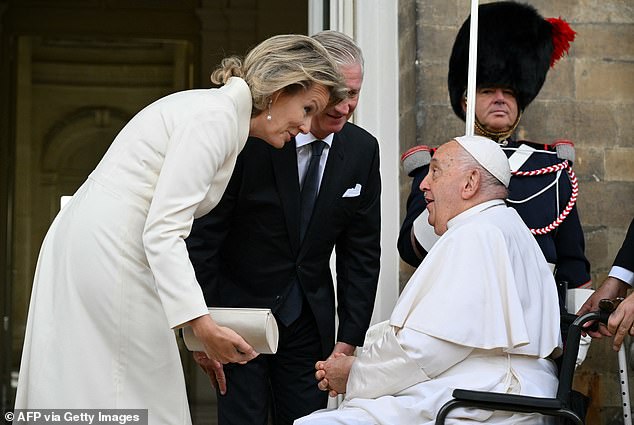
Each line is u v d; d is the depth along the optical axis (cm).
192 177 330
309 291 430
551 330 375
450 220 385
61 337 335
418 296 370
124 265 334
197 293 327
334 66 356
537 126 551
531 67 475
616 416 534
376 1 580
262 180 420
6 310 1425
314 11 604
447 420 350
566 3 556
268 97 350
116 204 337
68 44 1758
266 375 435
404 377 361
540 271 381
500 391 362
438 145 544
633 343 473
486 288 364
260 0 1331
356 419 356
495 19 480
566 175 465
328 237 429
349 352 437
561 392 356
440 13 548
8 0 1459
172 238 326
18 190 1747
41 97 1759
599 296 442
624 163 553
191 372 1345
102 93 1767
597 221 550
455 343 359
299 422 359
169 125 338
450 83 493
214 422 1082
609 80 554
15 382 1548
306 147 427
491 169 385
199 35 1455
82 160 1772
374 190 438
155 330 337
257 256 427
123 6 1465
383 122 576
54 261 343
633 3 558
